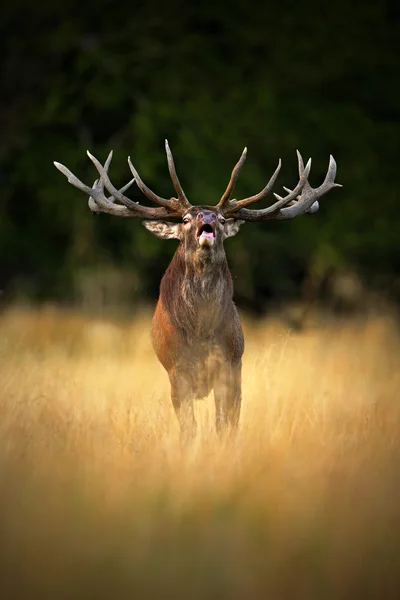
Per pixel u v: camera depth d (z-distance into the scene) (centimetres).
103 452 2017
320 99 7956
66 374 3219
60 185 7294
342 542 1495
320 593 1346
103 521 1577
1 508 1656
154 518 1588
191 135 7225
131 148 7356
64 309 5306
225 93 7706
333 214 7588
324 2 8006
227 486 1766
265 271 7831
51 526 1558
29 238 7675
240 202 2589
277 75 7775
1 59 7900
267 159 7662
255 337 4519
